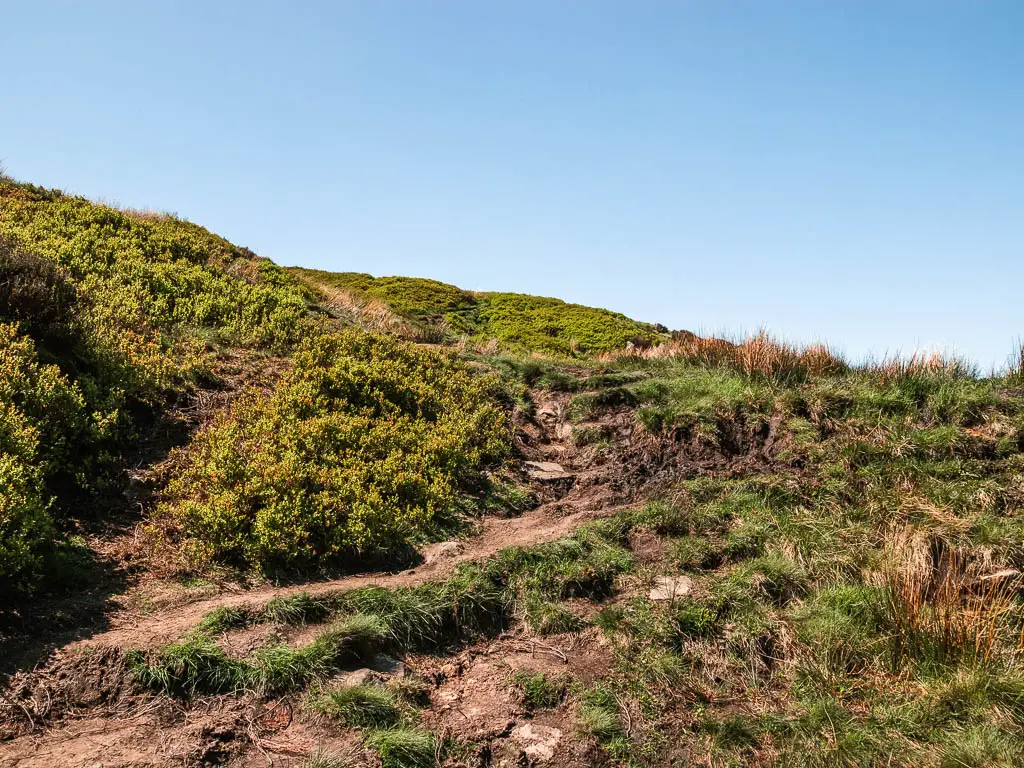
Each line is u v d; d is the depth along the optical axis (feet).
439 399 30.73
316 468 22.02
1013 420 24.76
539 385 35.63
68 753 11.45
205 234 54.95
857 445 24.48
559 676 15.61
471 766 12.87
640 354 45.34
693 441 27.20
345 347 33.73
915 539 19.38
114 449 21.93
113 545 17.98
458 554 20.02
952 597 17.37
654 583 18.80
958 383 27.73
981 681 14.87
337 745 12.66
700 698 15.37
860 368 31.53
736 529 21.13
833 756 13.35
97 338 26.12
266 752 12.32
